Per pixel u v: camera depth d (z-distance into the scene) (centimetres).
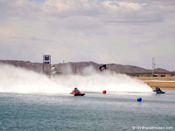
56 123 6075
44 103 8925
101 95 11625
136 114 7219
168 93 13650
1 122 6103
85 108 8019
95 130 5556
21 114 7025
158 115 7125
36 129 5547
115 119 6569
